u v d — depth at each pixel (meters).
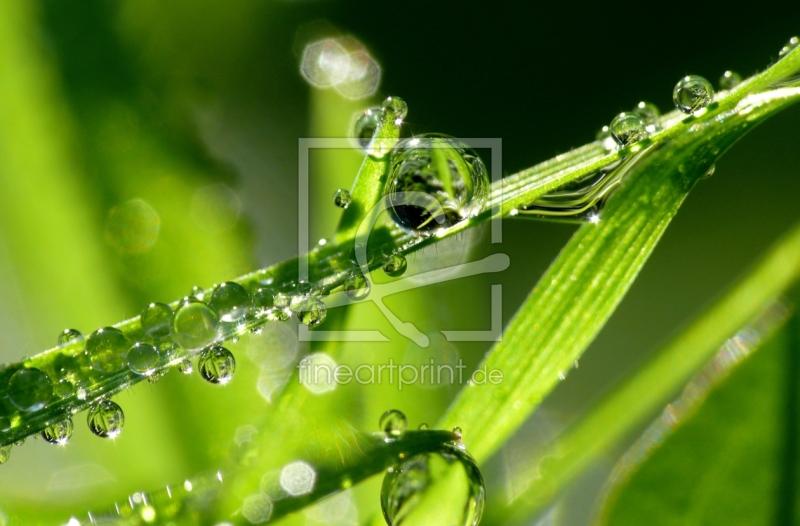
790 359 0.14
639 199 0.14
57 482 0.14
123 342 0.13
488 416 0.14
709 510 0.14
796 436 0.13
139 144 0.15
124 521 0.13
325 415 0.14
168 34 0.15
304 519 0.14
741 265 0.15
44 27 0.15
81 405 0.13
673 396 0.14
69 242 0.15
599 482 0.14
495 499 0.14
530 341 0.14
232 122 0.15
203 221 0.15
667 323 0.15
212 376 0.14
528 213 0.14
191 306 0.13
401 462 0.13
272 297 0.14
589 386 0.15
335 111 0.15
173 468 0.14
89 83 0.15
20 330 0.14
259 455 0.14
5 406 0.13
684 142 0.14
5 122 0.15
